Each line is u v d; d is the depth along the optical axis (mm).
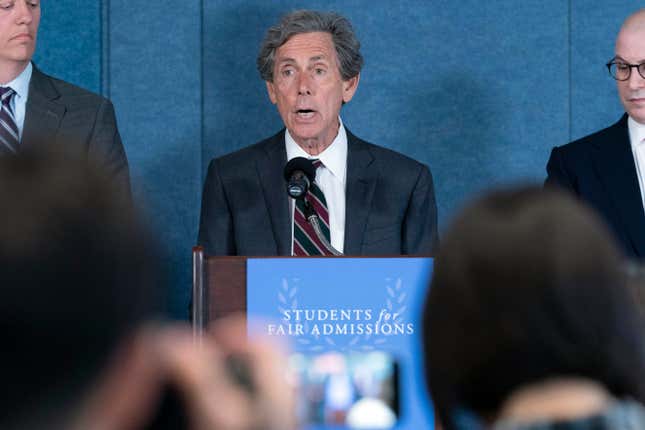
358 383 4941
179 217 11609
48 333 1253
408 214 8102
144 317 1301
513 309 1807
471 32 11742
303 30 8531
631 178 8828
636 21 8766
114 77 11609
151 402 1940
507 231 1807
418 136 11734
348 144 8406
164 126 11641
